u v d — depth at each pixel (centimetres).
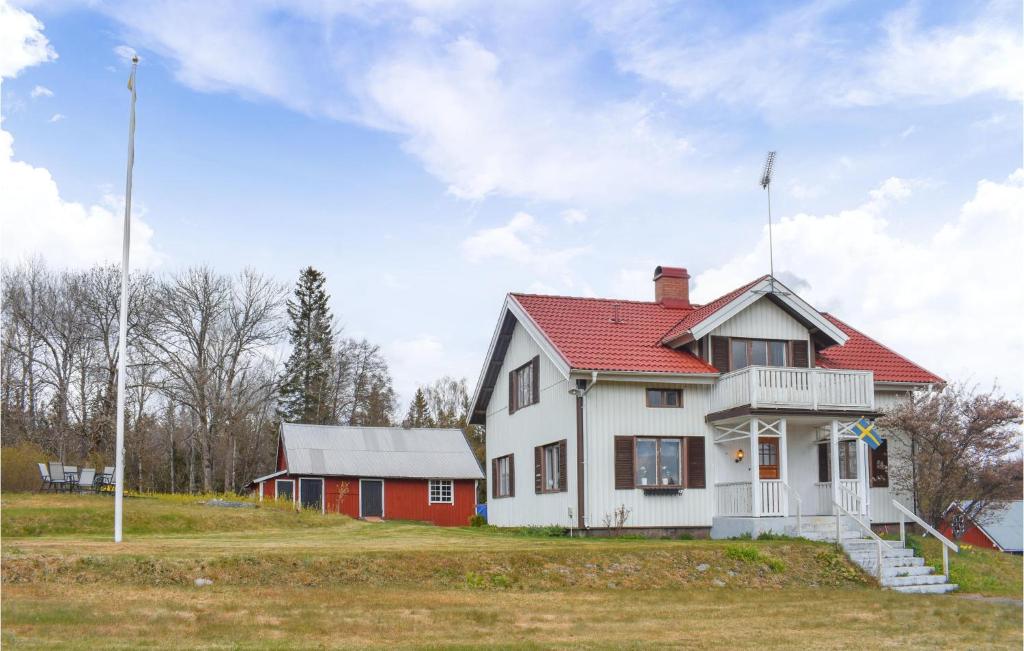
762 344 2606
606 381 2438
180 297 5144
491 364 3167
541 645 1159
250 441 6291
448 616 1334
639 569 1794
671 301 2927
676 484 2481
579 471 2392
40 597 1324
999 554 2302
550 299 2842
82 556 1512
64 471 3003
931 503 2428
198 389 5084
